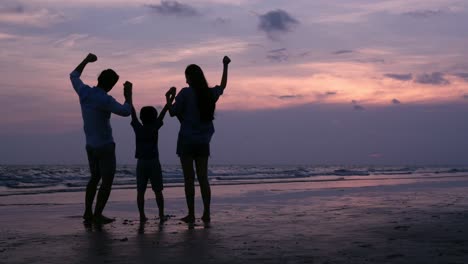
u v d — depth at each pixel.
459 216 5.90
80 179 21.36
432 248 3.60
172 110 5.79
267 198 9.99
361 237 4.19
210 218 6.02
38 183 18.42
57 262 3.21
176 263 3.12
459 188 13.59
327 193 11.69
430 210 6.77
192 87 5.77
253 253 3.45
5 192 12.73
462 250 3.51
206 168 5.86
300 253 3.44
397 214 6.22
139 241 4.07
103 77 5.80
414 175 31.75
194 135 5.72
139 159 5.98
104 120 5.70
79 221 5.88
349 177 28.22
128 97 5.81
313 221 5.49
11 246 3.89
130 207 8.04
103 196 5.67
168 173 26.84
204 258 3.28
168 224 5.41
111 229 5.00
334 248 3.63
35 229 5.06
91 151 5.71
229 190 13.37
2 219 6.13
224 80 6.12
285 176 30.12
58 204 8.91
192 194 5.74
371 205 7.81
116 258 3.31
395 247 3.66
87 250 3.65
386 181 20.33
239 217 6.09
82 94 5.70
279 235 4.36
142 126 6.00
